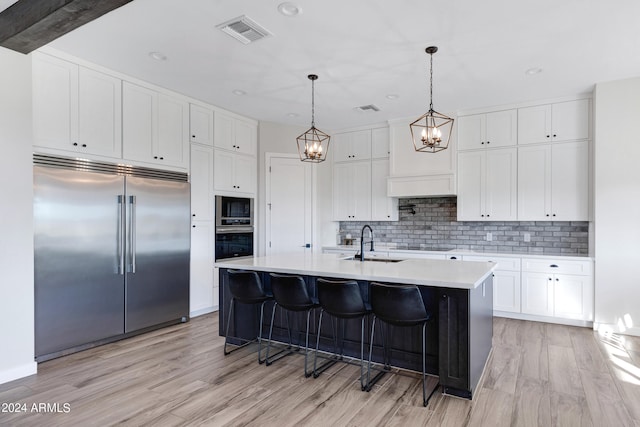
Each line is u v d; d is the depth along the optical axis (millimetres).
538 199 4652
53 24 2473
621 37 3049
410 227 5859
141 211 3965
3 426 2203
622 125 3975
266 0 2549
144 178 4012
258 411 2385
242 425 2223
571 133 4477
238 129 5293
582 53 3354
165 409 2408
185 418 2299
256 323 3734
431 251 5066
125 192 3820
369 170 5891
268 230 5656
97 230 3582
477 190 5008
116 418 2297
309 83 4109
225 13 2715
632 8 2625
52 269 3262
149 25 2885
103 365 3141
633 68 3693
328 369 3064
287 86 4207
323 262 3572
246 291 3252
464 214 5090
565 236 4812
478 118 5004
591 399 2525
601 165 4066
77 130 3457
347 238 6277
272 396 2592
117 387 2725
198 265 4680
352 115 5371
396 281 2648
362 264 3396
